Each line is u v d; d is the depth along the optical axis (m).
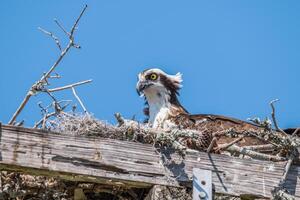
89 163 11.05
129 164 11.21
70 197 11.88
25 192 11.38
